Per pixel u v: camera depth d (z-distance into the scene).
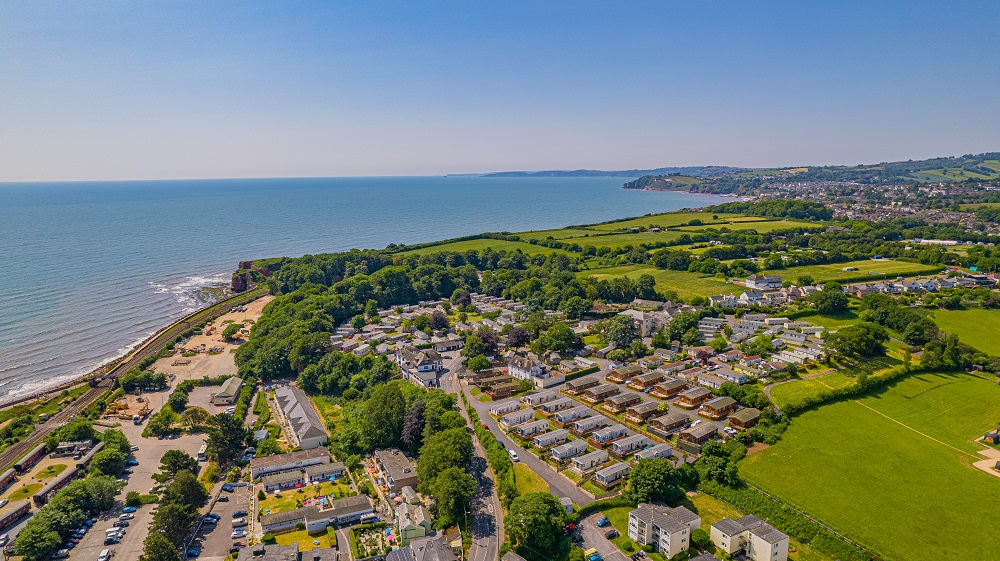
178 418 191.88
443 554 113.75
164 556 109.56
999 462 145.38
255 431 179.88
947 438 161.38
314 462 159.00
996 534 120.00
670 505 133.00
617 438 166.25
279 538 126.19
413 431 164.25
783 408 174.00
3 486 147.88
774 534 114.12
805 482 139.00
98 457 152.00
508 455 155.88
